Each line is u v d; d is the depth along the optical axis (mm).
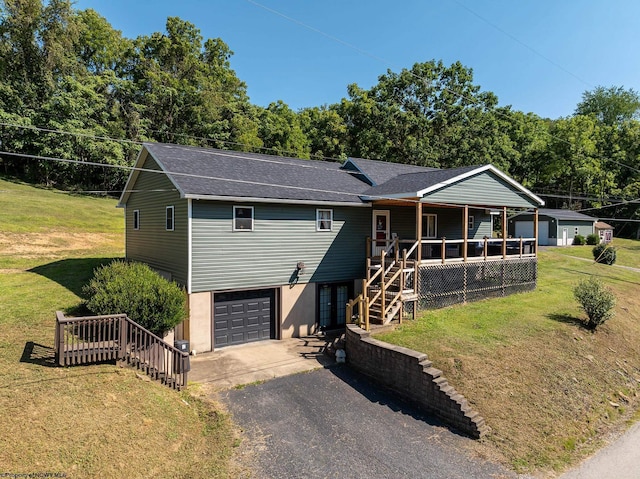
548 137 45844
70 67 39062
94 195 38438
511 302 16250
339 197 15109
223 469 6973
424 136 42344
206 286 12539
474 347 11266
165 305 10344
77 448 6609
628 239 45562
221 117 45719
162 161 13695
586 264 26609
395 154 42594
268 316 14062
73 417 7219
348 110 44938
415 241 14555
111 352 8984
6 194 30750
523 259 18203
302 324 14586
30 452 6285
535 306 15719
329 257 15172
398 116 41750
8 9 35594
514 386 9805
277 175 15594
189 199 12133
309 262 14664
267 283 13727
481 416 8734
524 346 11680
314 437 8086
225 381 10375
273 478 6832
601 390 10547
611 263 27375
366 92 44312
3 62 35750
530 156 45656
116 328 9320
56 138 35625
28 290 14250
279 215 13922
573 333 13078
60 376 8273
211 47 53500
